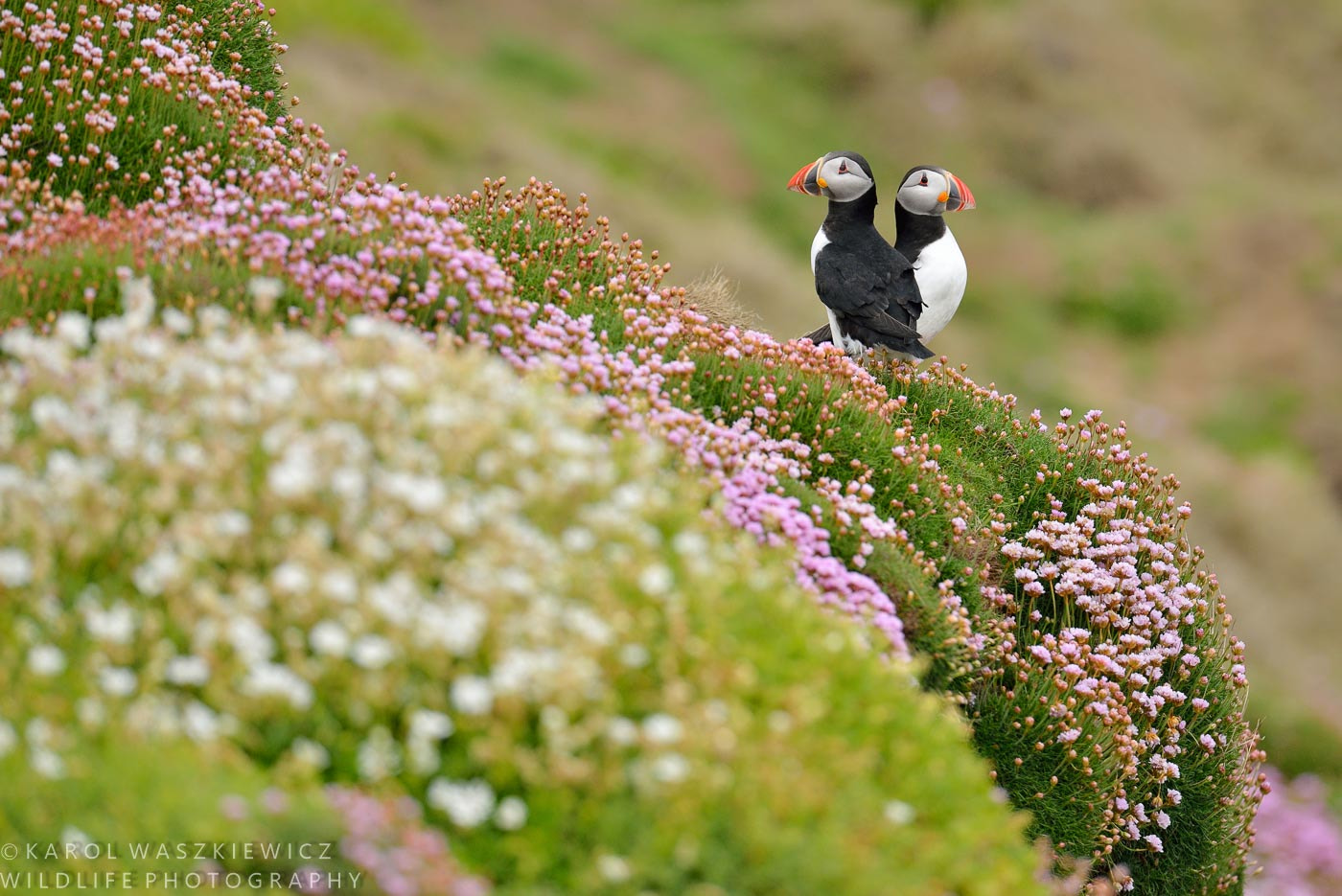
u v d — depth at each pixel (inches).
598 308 557.9
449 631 293.3
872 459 543.5
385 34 1790.1
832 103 2241.6
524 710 299.7
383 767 287.9
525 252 583.2
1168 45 2598.4
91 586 303.1
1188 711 567.8
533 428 354.6
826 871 288.4
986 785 359.3
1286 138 2476.6
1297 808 953.5
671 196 1815.9
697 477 433.1
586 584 319.3
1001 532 570.3
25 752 283.7
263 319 420.8
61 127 531.8
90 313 413.7
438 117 1646.2
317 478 319.6
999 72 2325.3
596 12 2213.3
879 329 637.9
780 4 2386.8
